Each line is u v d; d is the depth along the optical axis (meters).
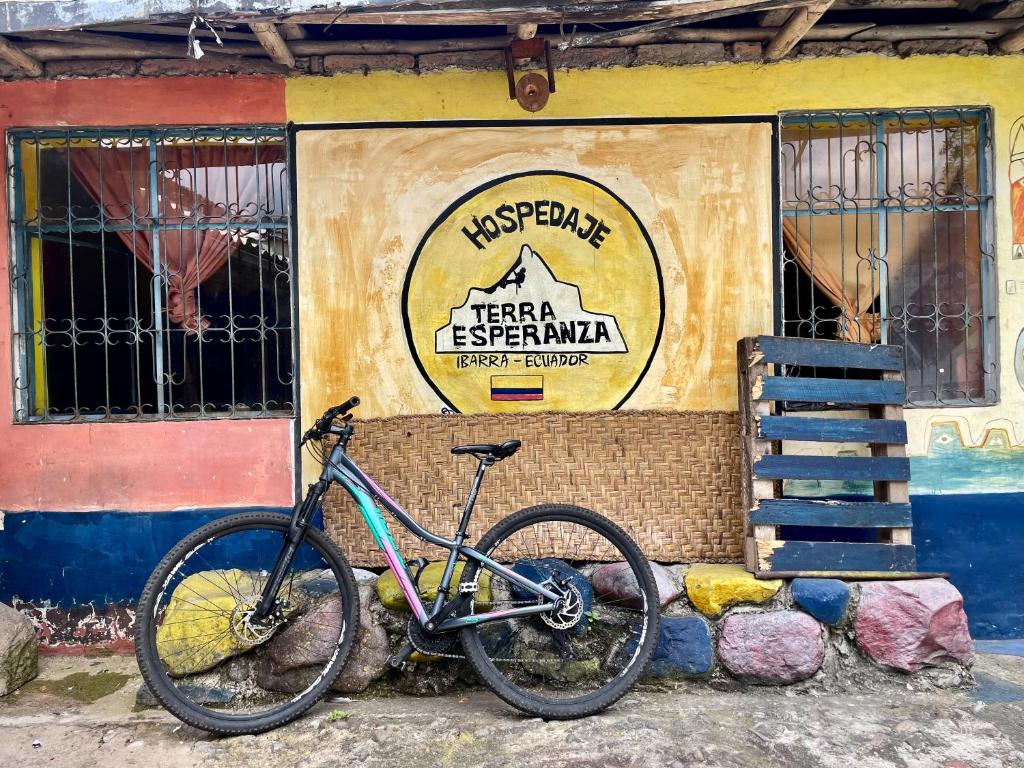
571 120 3.82
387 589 3.34
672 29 3.71
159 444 3.78
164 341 3.86
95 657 3.75
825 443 3.81
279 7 2.90
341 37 3.79
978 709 3.08
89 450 3.78
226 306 3.86
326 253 3.81
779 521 3.42
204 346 3.86
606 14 2.99
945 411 3.79
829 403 3.72
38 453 3.77
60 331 3.80
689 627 3.33
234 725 2.93
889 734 2.89
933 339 3.88
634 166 3.83
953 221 3.89
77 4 2.95
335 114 3.80
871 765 2.70
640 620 3.30
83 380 3.86
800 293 3.89
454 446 3.72
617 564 3.48
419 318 3.83
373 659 3.26
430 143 3.82
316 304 3.81
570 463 3.71
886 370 3.58
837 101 3.81
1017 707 3.10
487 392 3.83
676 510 3.66
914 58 3.80
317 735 2.94
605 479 3.69
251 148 3.86
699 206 3.84
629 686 3.10
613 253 3.84
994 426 3.80
